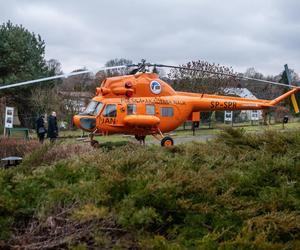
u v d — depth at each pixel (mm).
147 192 3201
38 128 18375
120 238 2994
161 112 16047
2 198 3100
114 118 15320
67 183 3479
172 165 3936
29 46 35312
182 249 2789
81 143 7422
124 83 15562
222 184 3719
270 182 3900
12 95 34156
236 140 5090
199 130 30609
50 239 2945
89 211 2953
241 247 2770
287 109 40188
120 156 4121
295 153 4473
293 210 3418
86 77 45031
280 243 2881
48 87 35719
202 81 39500
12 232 3068
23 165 4141
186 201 3246
